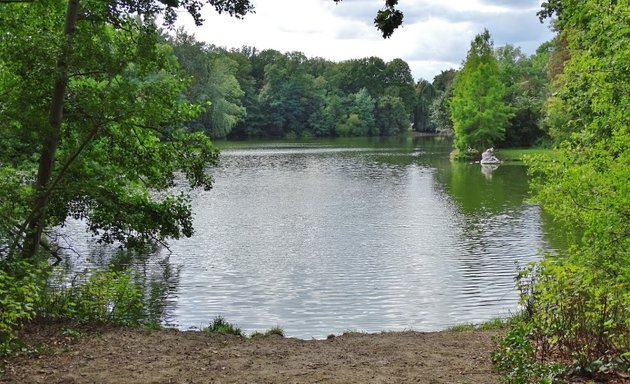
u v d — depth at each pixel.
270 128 109.94
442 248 19.28
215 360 6.73
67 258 17.72
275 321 12.03
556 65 42.75
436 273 16.08
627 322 5.95
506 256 18.00
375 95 127.25
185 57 84.31
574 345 6.21
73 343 7.16
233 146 79.25
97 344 7.17
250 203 29.45
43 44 10.56
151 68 12.05
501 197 31.28
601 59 9.92
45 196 11.07
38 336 7.35
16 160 11.80
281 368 6.45
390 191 34.12
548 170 10.31
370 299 13.72
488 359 6.73
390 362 6.78
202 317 12.26
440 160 56.78
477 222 24.03
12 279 7.53
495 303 13.27
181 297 13.79
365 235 21.61
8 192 10.20
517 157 56.53
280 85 110.44
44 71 10.48
